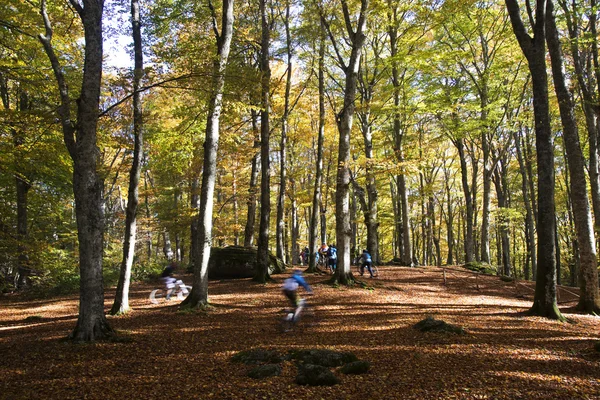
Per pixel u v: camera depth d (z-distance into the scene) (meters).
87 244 7.79
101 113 8.08
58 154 12.04
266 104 15.26
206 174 11.09
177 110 11.41
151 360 6.52
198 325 9.11
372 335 8.04
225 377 5.61
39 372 5.96
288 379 5.49
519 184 34.59
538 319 9.63
